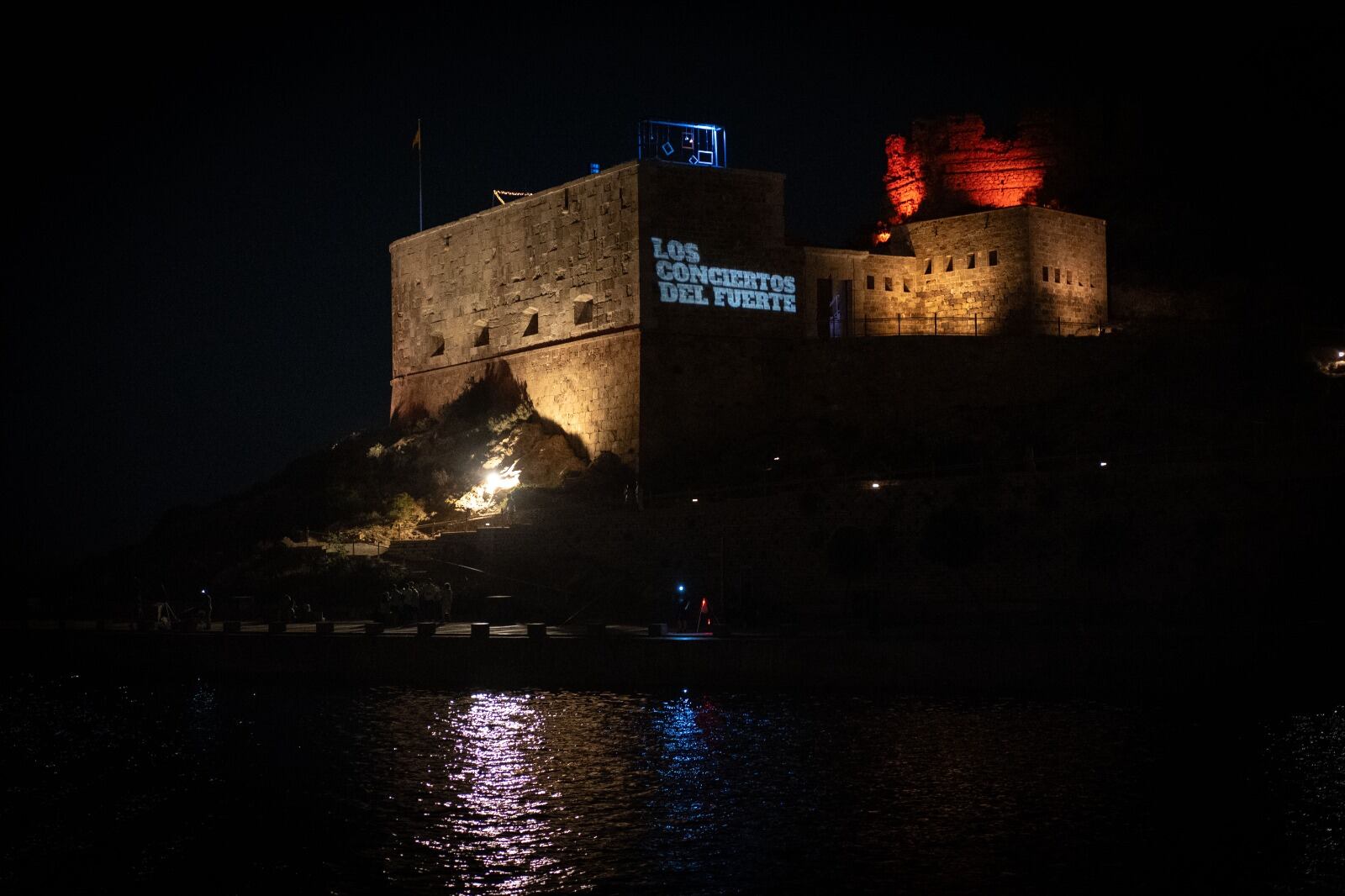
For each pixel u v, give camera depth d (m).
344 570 54.94
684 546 51.31
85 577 64.75
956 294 70.38
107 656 46.19
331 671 43.72
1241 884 24.80
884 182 86.25
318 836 28.16
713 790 30.42
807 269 65.94
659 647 40.94
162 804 30.98
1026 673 39.34
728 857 26.31
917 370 60.53
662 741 34.66
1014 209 68.56
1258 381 57.69
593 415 62.62
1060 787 30.25
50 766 34.28
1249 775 30.92
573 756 33.41
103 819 30.00
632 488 59.00
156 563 64.31
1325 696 38.03
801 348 62.22
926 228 71.69
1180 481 45.97
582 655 41.53
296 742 35.44
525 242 68.12
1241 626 41.50
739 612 46.84
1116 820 28.12
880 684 39.91
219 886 25.81
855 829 27.81
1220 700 38.22
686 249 61.19
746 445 60.41
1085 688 39.06
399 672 43.03
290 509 65.75
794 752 33.28
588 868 25.91
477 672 42.31
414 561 55.97
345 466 71.44
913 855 26.31
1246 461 46.16
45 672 46.88
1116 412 56.66
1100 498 46.41
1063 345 61.19
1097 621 44.88
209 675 44.78
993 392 60.53
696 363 60.88
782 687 40.28
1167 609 44.91
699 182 61.69
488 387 70.38
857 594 47.41
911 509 48.03
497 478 62.50
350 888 25.39
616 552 52.62
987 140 84.06
